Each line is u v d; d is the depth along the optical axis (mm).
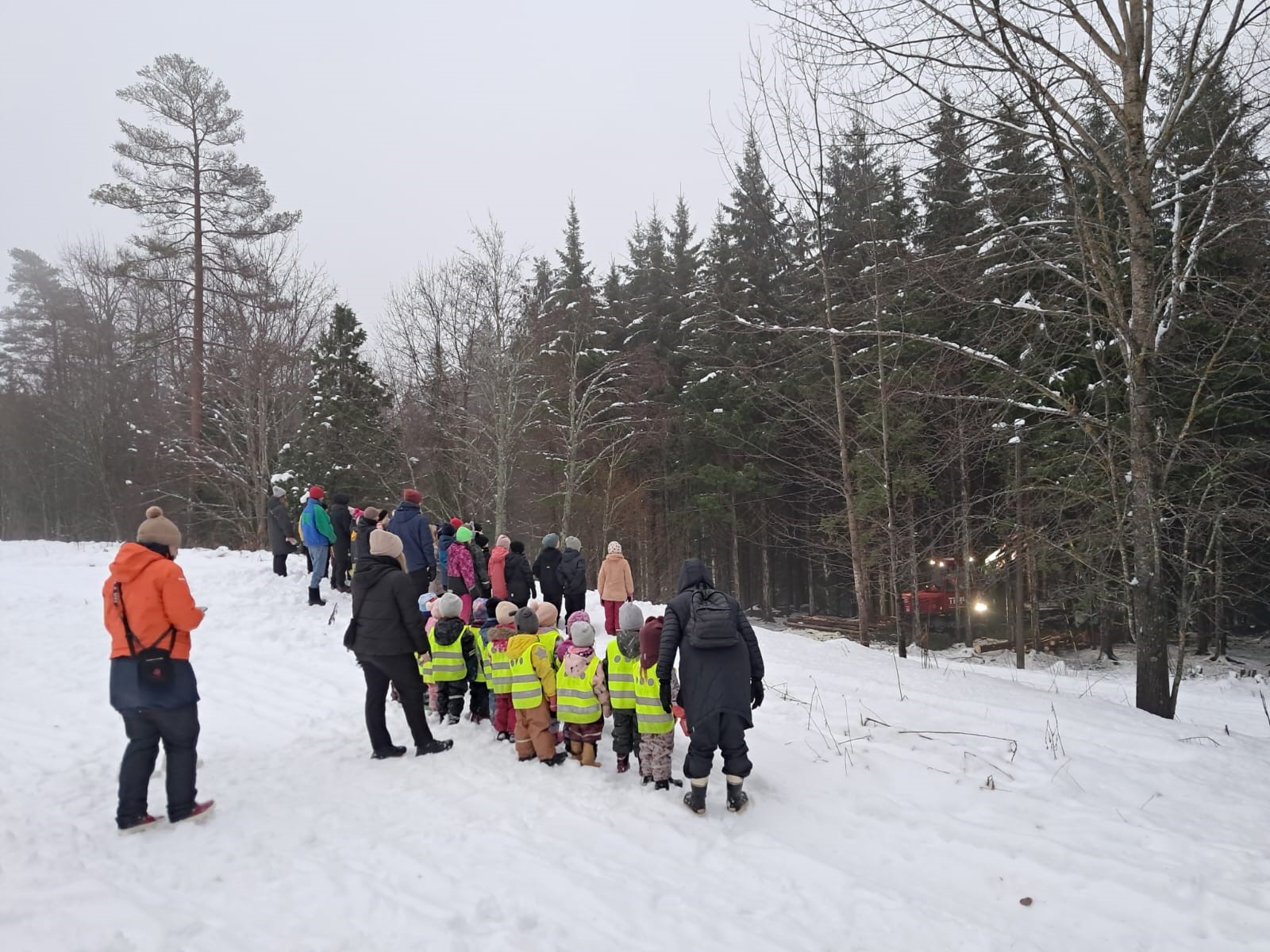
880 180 12570
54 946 3252
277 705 7773
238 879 3975
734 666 4844
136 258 25078
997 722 6535
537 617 5859
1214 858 4195
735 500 26516
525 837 4527
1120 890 3875
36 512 41500
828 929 3592
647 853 4332
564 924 3543
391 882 3941
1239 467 11609
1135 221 8477
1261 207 8477
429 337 24750
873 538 17125
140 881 3945
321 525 11977
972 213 13109
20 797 5266
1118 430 9094
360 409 25812
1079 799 5031
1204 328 10602
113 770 5836
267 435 25656
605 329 31031
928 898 3924
